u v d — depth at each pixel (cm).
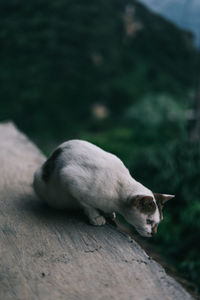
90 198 263
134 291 206
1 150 455
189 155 605
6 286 205
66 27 1931
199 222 518
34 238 256
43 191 289
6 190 336
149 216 256
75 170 261
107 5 2153
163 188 587
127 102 1658
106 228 277
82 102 1653
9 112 1541
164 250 502
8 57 1798
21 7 2031
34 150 472
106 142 1138
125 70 1870
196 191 570
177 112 1215
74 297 198
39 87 1647
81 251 245
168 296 204
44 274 217
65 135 1455
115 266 230
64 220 284
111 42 1956
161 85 1777
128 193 262
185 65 2034
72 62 1786
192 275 437
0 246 244
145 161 666
